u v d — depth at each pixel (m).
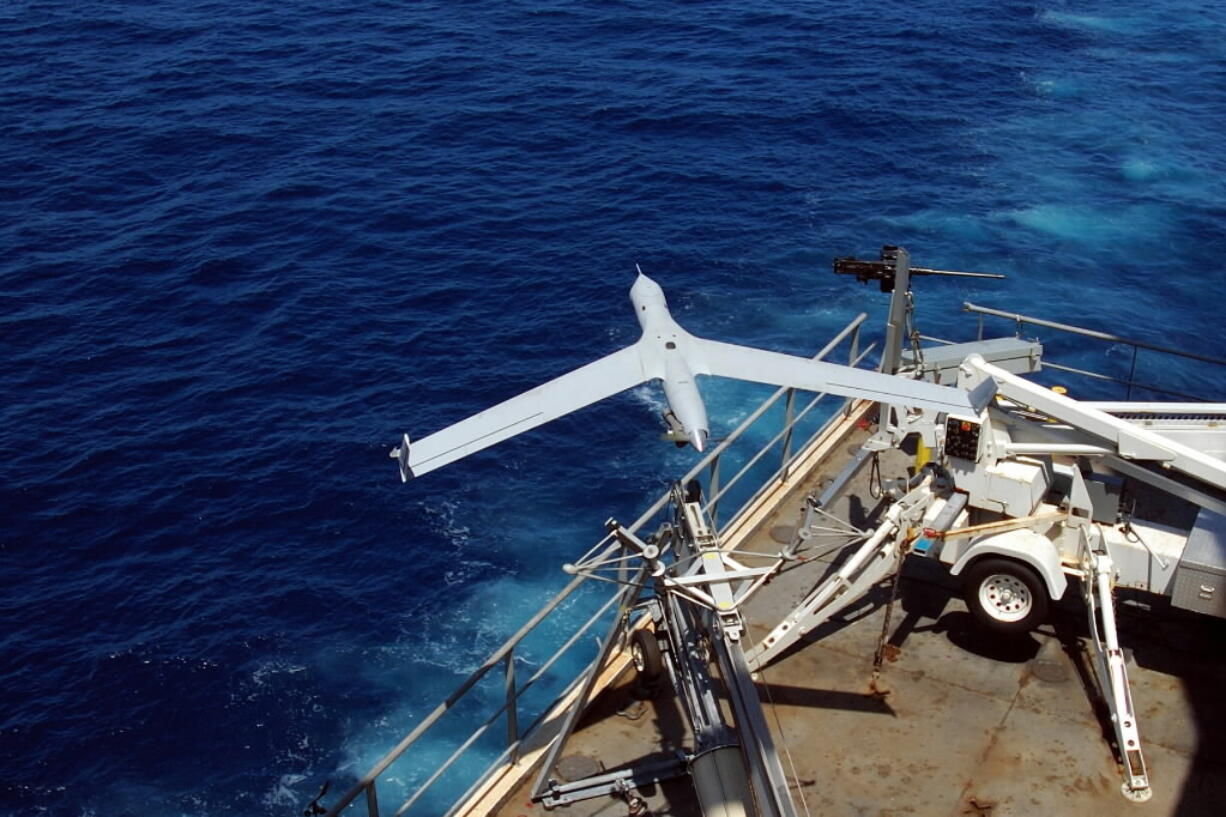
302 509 44.47
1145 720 13.91
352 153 72.00
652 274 60.12
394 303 57.03
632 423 49.16
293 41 89.56
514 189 68.06
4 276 58.91
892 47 91.00
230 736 35.56
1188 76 88.75
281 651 38.41
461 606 40.22
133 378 51.66
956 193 70.25
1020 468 15.12
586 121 76.56
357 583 41.22
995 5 101.69
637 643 14.38
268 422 48.91
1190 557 14.12
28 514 44.16
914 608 15.90
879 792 13.07
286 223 64.06
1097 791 13.05
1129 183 72.12
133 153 71.81
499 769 13.45
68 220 64.38
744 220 65.69
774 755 11.52
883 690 14.47
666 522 14.60
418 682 37.28
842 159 73.56
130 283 58.56
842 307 57.91
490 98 79.75
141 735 35.59
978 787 13.11
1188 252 64.50
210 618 39.75
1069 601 15.80
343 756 34.88
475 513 44.44
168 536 43.25
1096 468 16.03
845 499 17.98
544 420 14.52
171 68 84.38
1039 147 76.44
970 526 15.32
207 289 58.22
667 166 71.19
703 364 15.78
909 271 17.39
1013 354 19.31
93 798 33.69
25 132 74.25
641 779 13.14
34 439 47.84
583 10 96.62
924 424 16.23
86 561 42.22
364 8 96.62
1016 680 14.59
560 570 41.62
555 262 60.62
